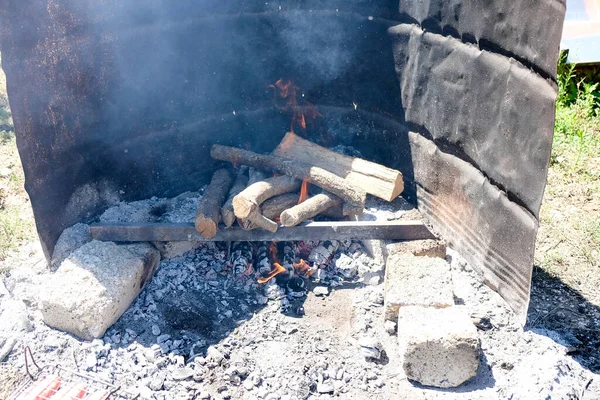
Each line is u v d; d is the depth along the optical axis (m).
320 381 0.96
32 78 1.05
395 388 0.95
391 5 1.25
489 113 1.02
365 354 0.99
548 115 0.88
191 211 1.27
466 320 0.95
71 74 1.13
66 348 1.00
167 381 0.96
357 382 0.96
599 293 1.14
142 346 1.02
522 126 0.94
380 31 1.28
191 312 1.10
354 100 1.40
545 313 1.09
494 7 0.97
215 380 0.96
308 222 1.16
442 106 1.15
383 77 1.32
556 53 0.84
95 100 1.19
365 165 1.27
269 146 1.49
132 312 1.08
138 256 1.11
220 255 1.21
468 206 1.11
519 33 0.92
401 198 1.31
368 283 1.16
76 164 1.19
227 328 1.07
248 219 1.12
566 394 0.90
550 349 0.98
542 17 0.87
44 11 1.05
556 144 1.58
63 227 1.19
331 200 1.19
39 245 1.23
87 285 1.03
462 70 1.08
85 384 0.89
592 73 1.81
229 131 1.44
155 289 1.14
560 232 1.30
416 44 1.20
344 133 1.45
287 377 0.96
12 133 1.65
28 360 0.98
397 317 1.03
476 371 0.93
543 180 0.90
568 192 1.43
